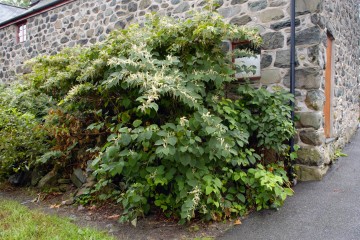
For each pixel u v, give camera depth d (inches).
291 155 161.6
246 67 165.8
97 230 123.3
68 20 305.4
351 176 168.7
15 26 372.2
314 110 167.5
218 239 115.1
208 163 132.9
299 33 171.5
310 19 168.6
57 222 128.6
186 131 118.8
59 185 176.1
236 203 135.5
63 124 177.6
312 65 167.8
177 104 136.9
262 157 159.2
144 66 128.0
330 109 209.5
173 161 125.3
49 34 325.4
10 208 145.9
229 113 146.9
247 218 130.9
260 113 161.9
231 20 196.7
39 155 183.9
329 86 209.3
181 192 122.4
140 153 123.9
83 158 173.3
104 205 150.3
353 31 290.7
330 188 153.4
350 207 131.5
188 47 148.7
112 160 125.2
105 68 145.9
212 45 152.3
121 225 129.3
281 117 154.4
